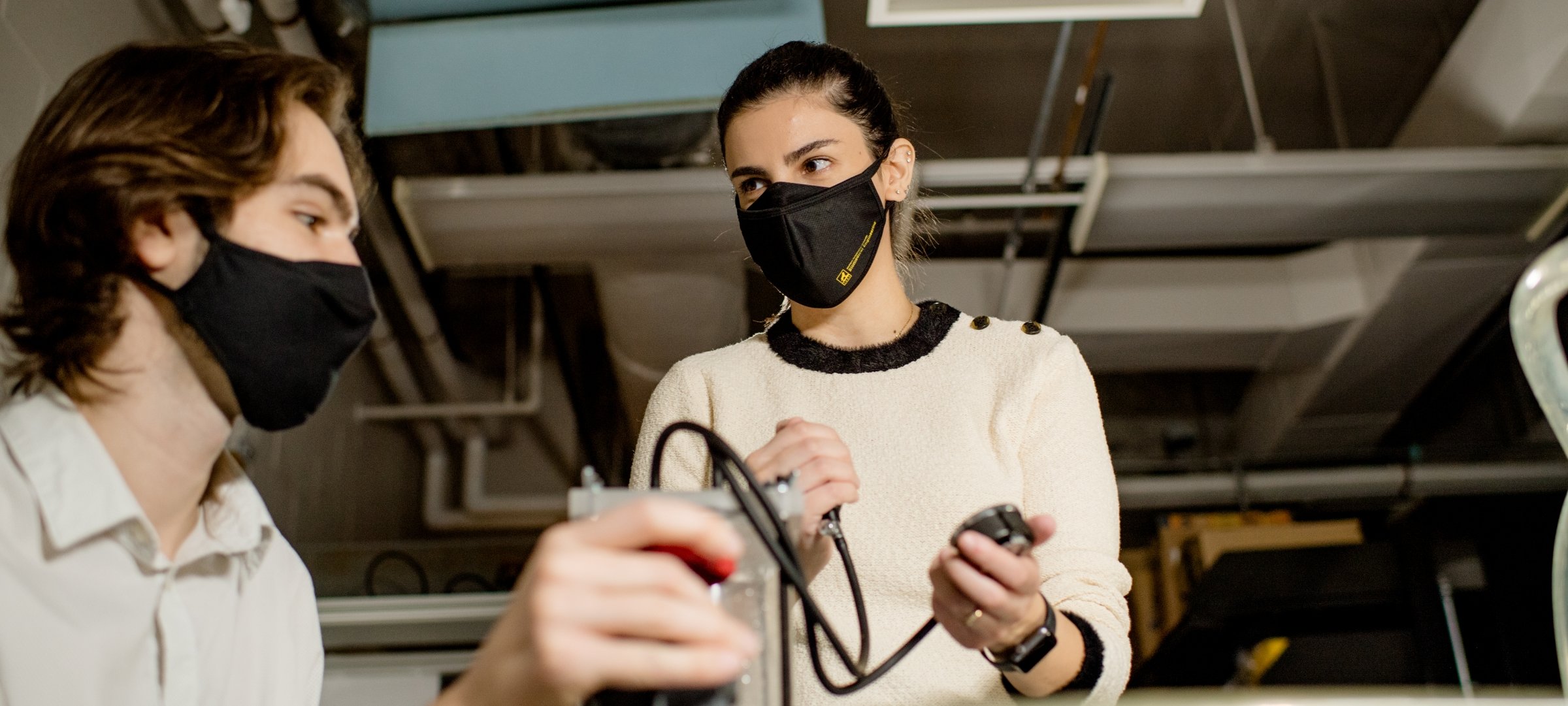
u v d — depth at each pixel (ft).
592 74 9.96
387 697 8.32
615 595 1.68
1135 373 22.29
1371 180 13.11
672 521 1.77
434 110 10.00
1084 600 3.38
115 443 3.09
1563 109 13.08
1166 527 15.93
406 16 10.14
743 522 2.05
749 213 4.08
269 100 3.14
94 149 2.97
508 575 15.12
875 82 4.39
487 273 18.38
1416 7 14.01
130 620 3.06
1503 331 17.65
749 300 16.46
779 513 2.12
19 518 2.95
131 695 3.05
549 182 12.47
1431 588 8.19
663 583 1.71
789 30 9.95
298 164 3.14
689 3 10.01
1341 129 16.07
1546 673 11.35
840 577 3.73
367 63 11.31
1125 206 13.33
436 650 8.48
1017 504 3.87
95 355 3.00
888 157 4.33
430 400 20.08
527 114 10.02
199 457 3.19
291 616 3.74
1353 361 18.39
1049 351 4.11
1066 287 17.72
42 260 3.03
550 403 21.18
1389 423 20.20
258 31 11.74
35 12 8.29
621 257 13.30
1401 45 14.62
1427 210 13.44
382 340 17.07
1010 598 2.44
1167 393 22.44
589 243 13.00
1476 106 13.85
